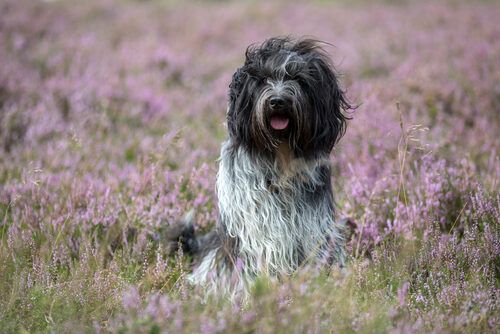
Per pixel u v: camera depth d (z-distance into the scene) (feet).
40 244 20.48
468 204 22.47
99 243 21.49
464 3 73.46
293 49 19.13
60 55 45.44
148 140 32.12
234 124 18.75
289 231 18.43
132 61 46.57
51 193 24.48
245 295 17.66
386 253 19.07
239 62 50.26
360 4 77.25
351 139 30.22
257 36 59.67
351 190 24.54
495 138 30.76
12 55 45.03
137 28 60.95
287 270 18.22
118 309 16.08
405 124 31.45
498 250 18.83
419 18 64.80
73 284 16.71
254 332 13.06
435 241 19.63
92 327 14.89
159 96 39.27
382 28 61.05
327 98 18.53
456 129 31.63
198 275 19.88
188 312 13.82
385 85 40.01
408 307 15.80
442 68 42.63
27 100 35.47
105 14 67.97
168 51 49.70
